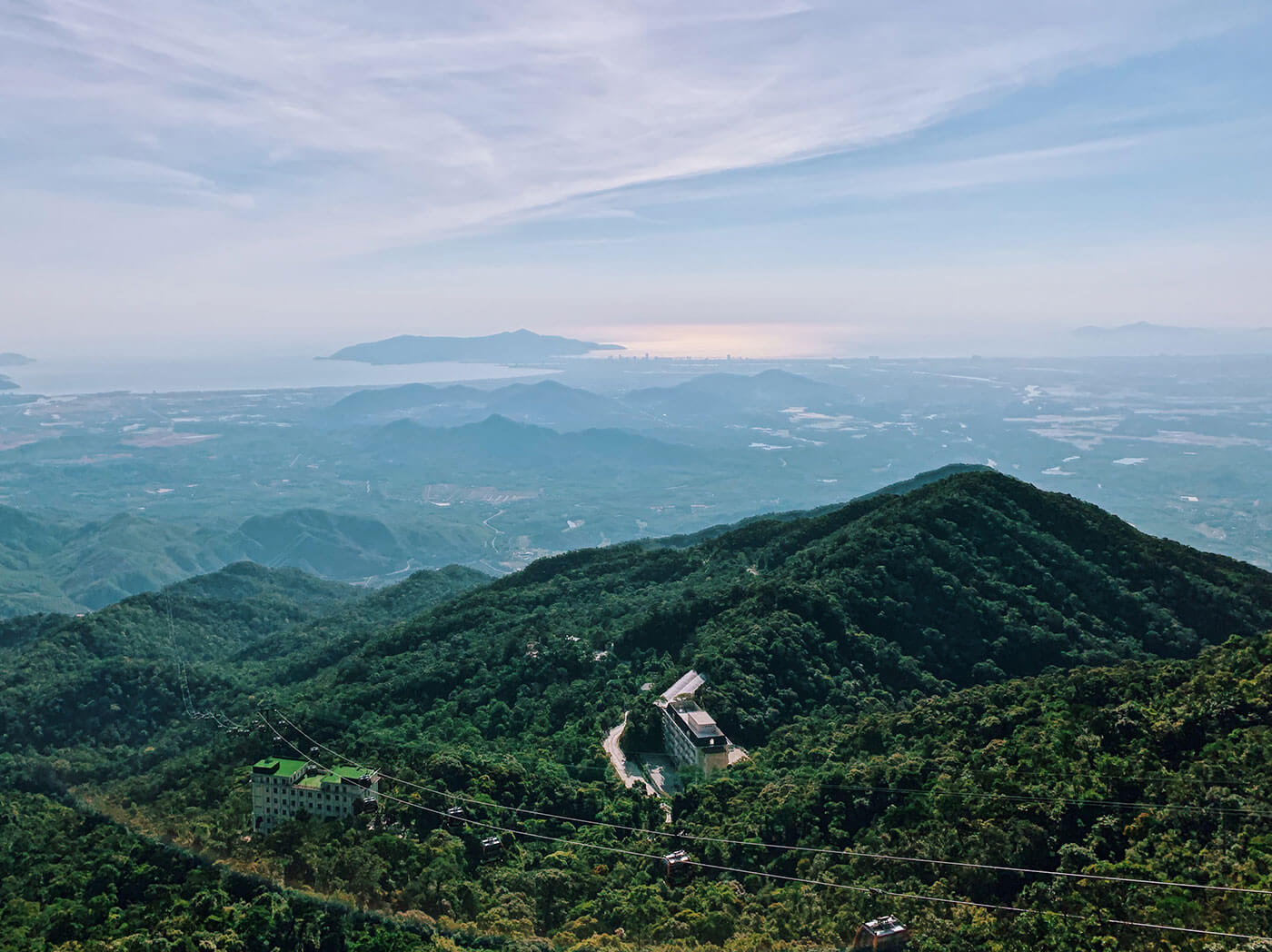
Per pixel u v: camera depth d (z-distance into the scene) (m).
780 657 178.12
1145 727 125.25
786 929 105.25
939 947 95.88
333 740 171.25
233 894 125.25
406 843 128.00
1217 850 98.56
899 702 169.62
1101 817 108.81
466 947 109.06
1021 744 130.75
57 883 131.62
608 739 171.50
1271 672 124.88
